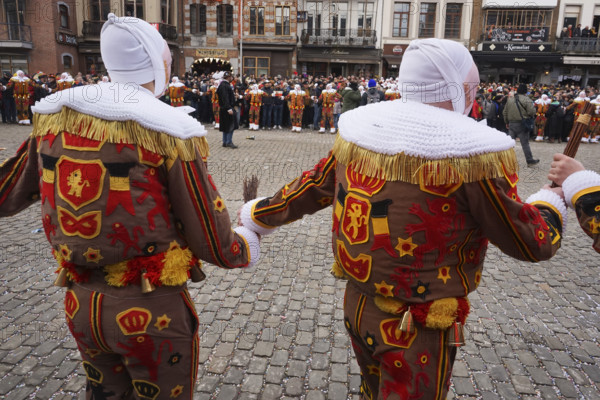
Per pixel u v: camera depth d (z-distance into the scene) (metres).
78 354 2.92
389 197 1.45
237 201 6.43
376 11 26.98
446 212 1.43
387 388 1.58
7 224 5.35
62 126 1.46
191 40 27.84
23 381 2.64
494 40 26.47
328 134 15.31
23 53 20.78
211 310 3.51
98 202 1.44
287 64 28.42
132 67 1.58
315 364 2.89
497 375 2.83
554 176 1.66
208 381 2.70
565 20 26.86
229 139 11.16
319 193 1.77
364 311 1.61
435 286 1.48
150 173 1.50
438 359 1.52
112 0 21.48
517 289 4.03
